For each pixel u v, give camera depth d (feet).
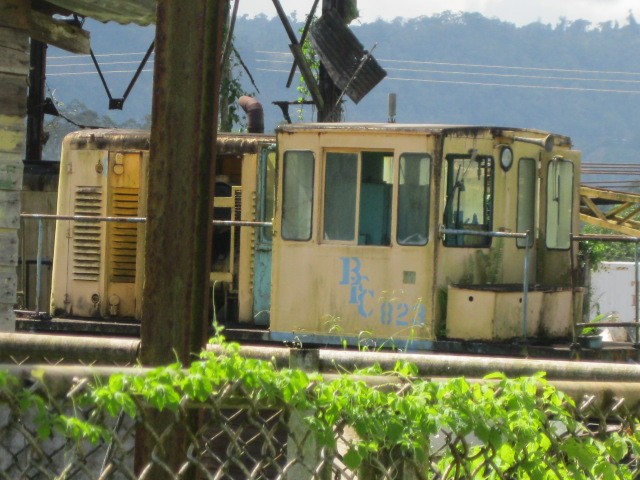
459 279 138.62
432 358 57.88
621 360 140.36
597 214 203.31
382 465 48.93
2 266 100.94
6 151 100.73
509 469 53.26
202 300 59.88
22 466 47.52
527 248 135.95
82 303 164.96
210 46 60.75
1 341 58.65
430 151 136.46
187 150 55.93
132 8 106.93
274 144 156.76
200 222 60.29
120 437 49.42
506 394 51.26
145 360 55.21
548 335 140.87
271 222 151.02
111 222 164.55
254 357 58.44
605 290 277.03
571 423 51.70
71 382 44.68
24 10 101.14
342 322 138.72
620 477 52.90
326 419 47.47
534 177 150.92
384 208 138.72
